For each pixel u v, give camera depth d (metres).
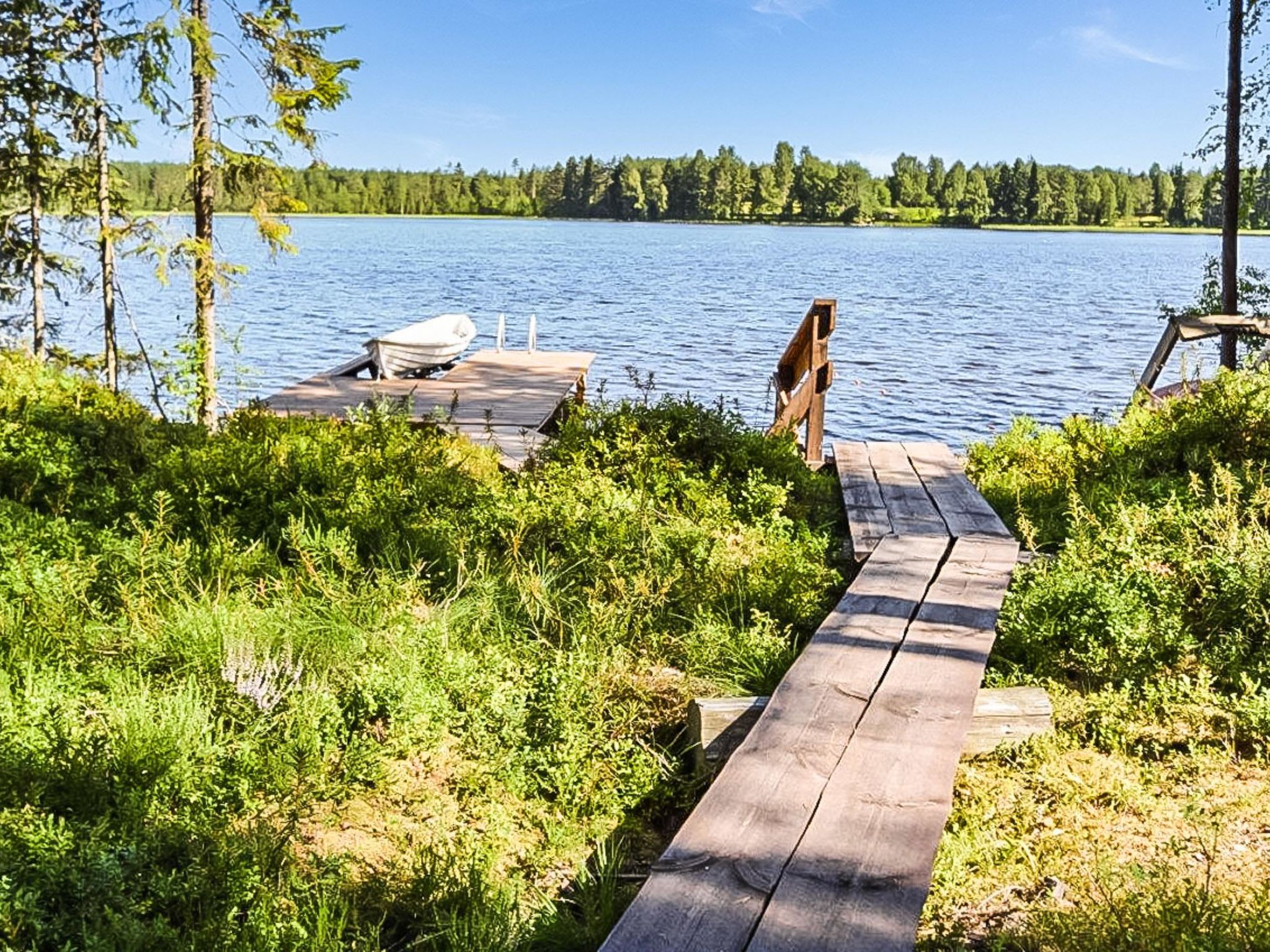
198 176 14.08
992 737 4.73
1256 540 6.13
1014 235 171.00
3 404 9.32
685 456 9.44
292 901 3.47
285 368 26.98
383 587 5.81
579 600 6.06
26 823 3.50
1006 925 3.57
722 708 4.64
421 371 23.58
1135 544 6.43
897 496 8.41
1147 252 109.00
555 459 9.25
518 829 4.27
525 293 51.94
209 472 7.62
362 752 4.40
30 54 16.38
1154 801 4.30
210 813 3.90
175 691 4.64
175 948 3.12
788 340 33.97
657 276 64.50
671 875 3.17
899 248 113.25
